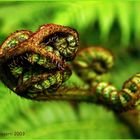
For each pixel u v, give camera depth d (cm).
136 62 57
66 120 56
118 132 54
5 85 32
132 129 52
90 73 39
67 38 31
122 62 56
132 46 56
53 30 31
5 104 38
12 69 31
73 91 33
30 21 48
